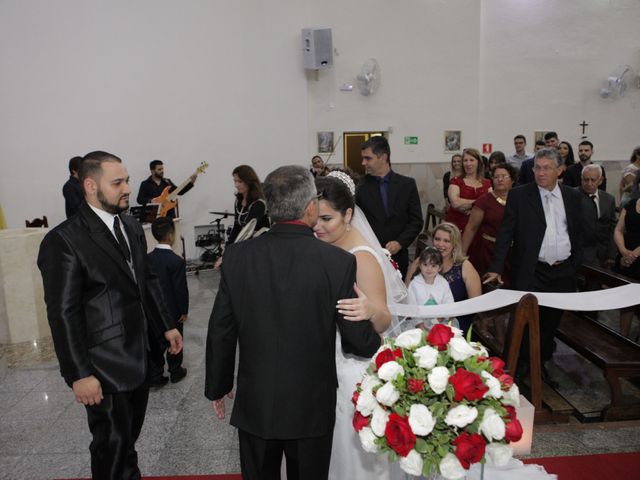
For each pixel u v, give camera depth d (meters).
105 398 2.18
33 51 8.16
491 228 4.41
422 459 1.40
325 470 1.72
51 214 8.54
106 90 8.43
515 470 2.42
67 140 8.42
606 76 9.79
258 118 8.98
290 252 1.65
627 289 3.31
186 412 3.49
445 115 9.55
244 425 1.66
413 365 1.51
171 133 8.73
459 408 1.38
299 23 8.88
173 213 8.06
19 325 4.95
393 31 9.28
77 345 2.06
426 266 3.33
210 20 8.62
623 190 6.41
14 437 3.20
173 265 3.81
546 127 9.88
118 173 2.21
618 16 9.62
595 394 3.67
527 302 2.99
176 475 2.75
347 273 1.66
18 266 4.90
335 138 9.50
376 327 1.93
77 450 3.04
